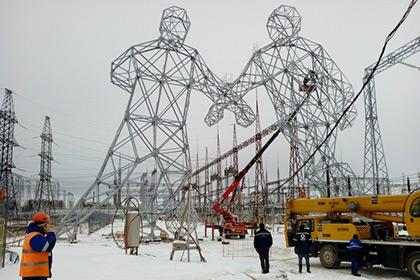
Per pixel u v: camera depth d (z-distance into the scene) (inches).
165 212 1217.4
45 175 2655.0
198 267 598.9
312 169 1202.0
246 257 890.7
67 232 1183.6
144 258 703.1
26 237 291.0
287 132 1195.9
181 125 1183.6
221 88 1196.5
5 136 2063.2
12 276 469.7
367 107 1854.1
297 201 825.5
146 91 1141.1
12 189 2089.1
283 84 1157.7
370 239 681.6
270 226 2138.3
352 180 1396.4
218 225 1855.3
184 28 1154.7
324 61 1165.7
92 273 516.1
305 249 659.4
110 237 1413.6
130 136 1137.4
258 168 2336.4
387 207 700.7
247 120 1275.8
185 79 1175.6
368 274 658.8
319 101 1171.3
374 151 1790.1
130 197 847.7
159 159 1158.3
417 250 609.9
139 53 1139.9
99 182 1147.3
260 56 1159.6
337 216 774.5
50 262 304.8
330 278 608.7
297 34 1141.1
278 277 580.7
